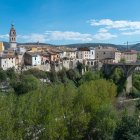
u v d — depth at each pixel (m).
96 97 110.12
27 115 82.56
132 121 77.56
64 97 110.25
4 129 74.50
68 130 91.19
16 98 105.94
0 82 185.88
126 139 74.25
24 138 77.94
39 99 104.94
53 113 87.25
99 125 96.25
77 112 96.62
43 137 79.50
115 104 159.62
